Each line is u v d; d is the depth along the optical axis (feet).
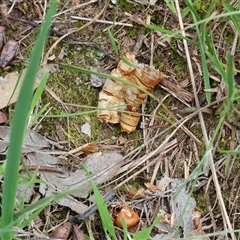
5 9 1.14
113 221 1.11
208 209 1.14
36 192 1.09
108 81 1.12
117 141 1.15
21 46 1.14
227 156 1.13
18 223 0.96
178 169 1.15
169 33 1.06
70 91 1.14
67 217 1.09
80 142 1.13
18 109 0.60
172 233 1.12
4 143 1.09
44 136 1.12
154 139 1.15
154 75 1.11
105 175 1.11
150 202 1.13
